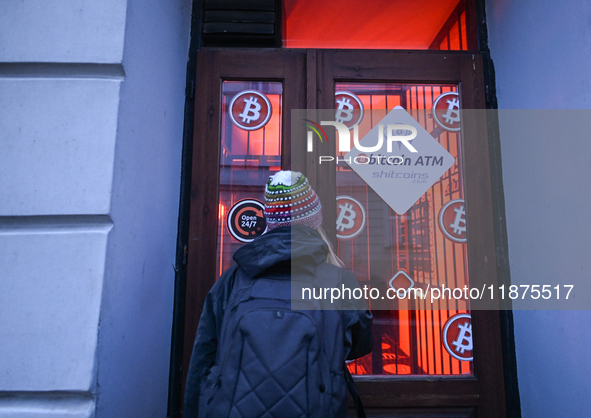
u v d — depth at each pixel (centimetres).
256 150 181
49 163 101
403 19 215
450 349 171
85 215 100
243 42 187
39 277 96
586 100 126
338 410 81
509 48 172
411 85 186
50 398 93
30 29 106
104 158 102
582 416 125
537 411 149
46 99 103
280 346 80
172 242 162
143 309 126
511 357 166
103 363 96
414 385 164
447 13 208
